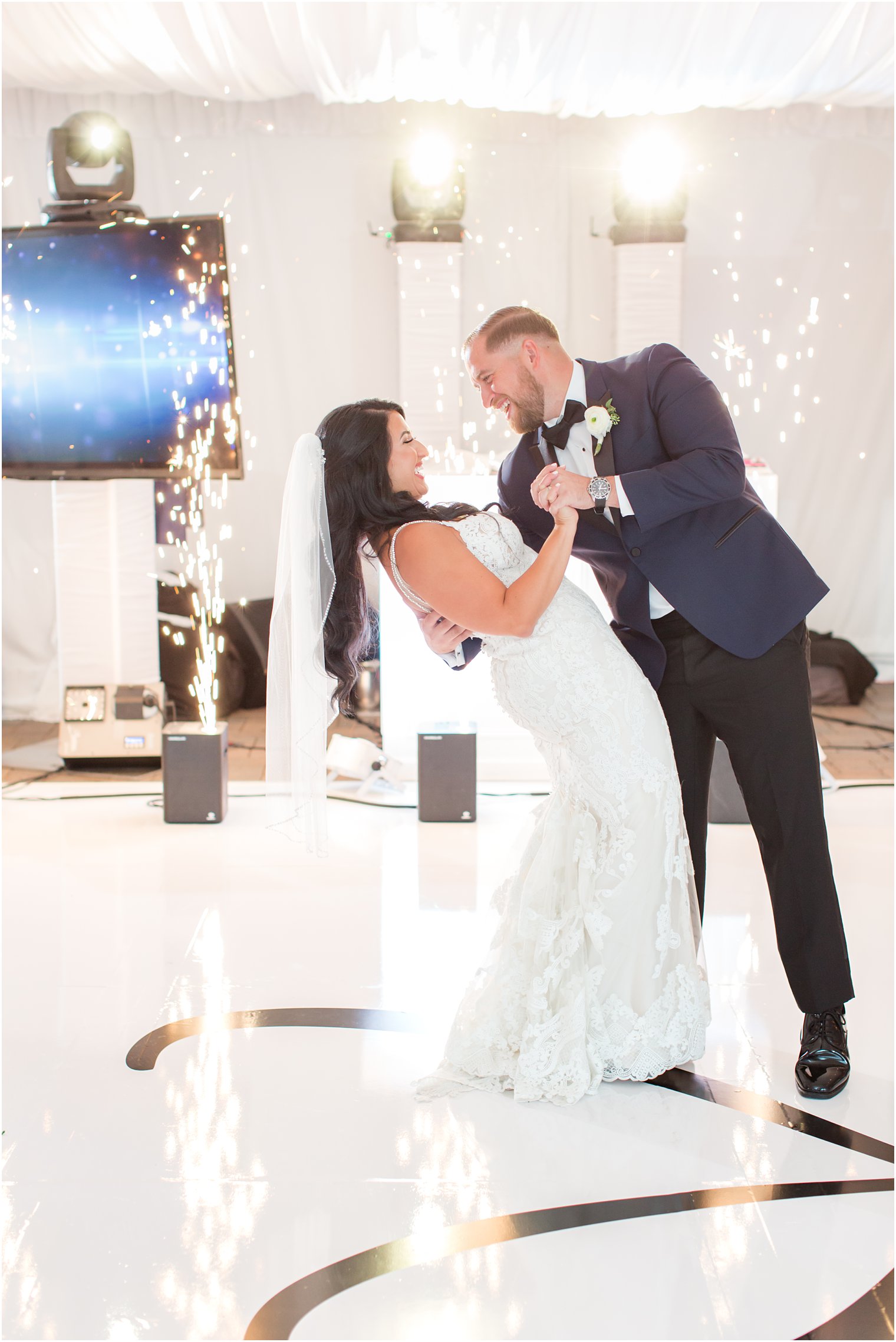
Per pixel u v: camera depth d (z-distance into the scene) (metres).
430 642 2.44
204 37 5.18
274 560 6.70
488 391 2.49
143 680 5.14
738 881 3.51
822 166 6.49
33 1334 1.60
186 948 3.03
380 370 6.62
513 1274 1.73
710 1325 1.62
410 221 6.25
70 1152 2.06
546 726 2.31
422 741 4.13
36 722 6.02
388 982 2.80
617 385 2.38
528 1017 2.28
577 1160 2.03
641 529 2.23
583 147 6.42
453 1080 2.31
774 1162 2.03
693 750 2.44
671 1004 2.29
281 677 2.63
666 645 2.42
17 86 6.00
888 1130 2.13
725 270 6.61
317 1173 1.99
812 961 2.29
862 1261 1.76
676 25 4.86
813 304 5.19
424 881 3.54
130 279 4.49
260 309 6.52
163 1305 1.66
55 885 3.53
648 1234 1.82
